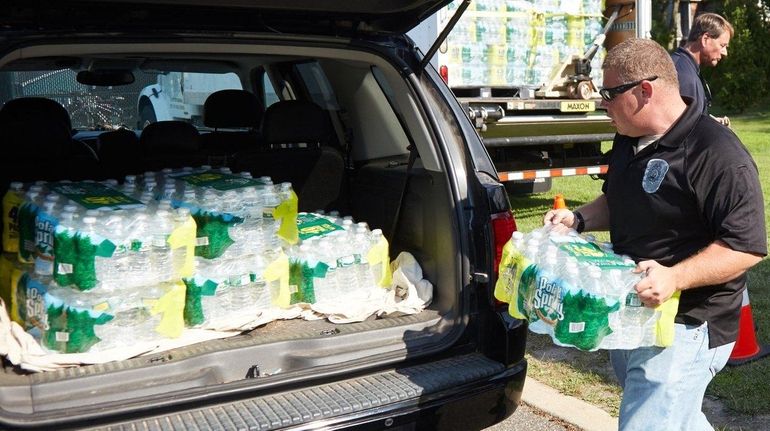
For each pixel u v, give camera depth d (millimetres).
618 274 2506
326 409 2697
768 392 4105
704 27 5156
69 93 4273
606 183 2965
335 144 4344
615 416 3953
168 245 3008
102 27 2764
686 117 2549
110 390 2662
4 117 3586
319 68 4344
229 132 4449
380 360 2984
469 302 3180
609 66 2607
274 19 3062
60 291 2867
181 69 4562
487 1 8078
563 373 4496
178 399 2646
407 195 3656
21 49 2646
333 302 3461
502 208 3221
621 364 2920
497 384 3045
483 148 3316
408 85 3262
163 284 3025
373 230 3838
